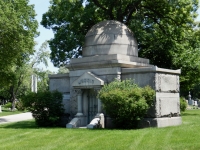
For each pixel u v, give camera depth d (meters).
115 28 19.88
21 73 51.62
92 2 27.62
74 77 20.08
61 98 19.95
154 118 17.11
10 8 27.81
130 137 13.03
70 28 27.09
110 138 13.00
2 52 29.33
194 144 10.96
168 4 27.66
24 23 29.88
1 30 27.61
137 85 17.30
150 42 29.95
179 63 29.44
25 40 29.39
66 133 15.16
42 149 11.30
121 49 19.45
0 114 42.06
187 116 26.14
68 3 26.58
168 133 13.72
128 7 28.47
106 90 16.73
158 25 31.00
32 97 19.39
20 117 34.38
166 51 29.66
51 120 19.22
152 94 16.45
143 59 20.42
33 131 16.52
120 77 18.30
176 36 29.52
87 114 19.53
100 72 18.83
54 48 27.45
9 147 11.98
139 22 28.34
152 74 17.30
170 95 18.47
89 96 19.66
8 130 17.45
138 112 15.90
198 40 29.44
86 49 20.27
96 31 20.09
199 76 30.36
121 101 15.66
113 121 16.78
